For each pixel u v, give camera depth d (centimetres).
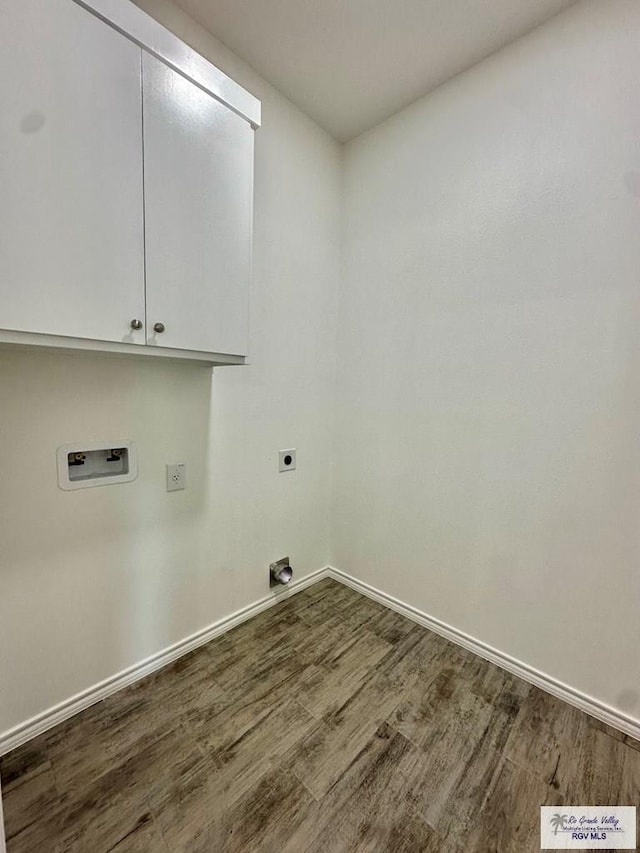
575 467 139
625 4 119
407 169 181
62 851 94
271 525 198
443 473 177
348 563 226
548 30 135
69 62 91
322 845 97
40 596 124
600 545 136
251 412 181
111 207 101
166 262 114
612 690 136
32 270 89
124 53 100
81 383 126
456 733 130
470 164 159
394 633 183
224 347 133
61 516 126
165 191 112
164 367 147
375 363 202
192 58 115
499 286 154
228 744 124
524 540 154
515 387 152
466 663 164
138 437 142
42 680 126
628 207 123
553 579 147
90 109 95
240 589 187
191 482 161
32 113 86
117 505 139
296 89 171
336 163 206
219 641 175
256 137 166
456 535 175
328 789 111
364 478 213
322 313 210
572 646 144
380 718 135
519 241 147
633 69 120
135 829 99
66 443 124
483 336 160
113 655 143
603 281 129
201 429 162
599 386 132
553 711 141
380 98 175
